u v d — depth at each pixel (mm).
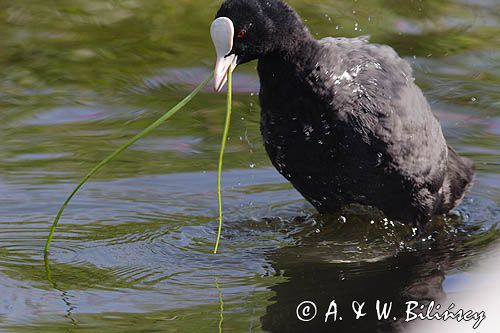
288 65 10430
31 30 17656
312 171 10898
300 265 10133
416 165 10773
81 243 10773
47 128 14039
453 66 16094
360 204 11297
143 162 13008
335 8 18203
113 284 9641
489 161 12922
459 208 11820
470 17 18031
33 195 11992
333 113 10430
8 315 8859
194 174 12695
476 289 9430
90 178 12484
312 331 8602
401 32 17344
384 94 10594
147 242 10805
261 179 12641
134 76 15914
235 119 14383
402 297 9289
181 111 14664
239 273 9945
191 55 16703
